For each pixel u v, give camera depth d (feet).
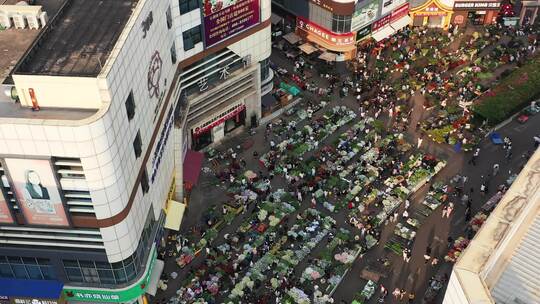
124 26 197.67
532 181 162.71
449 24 377.30
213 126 292.81
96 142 170.60
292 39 360.48
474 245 144.97
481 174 283.79
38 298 201.16
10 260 201.36
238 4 269.23
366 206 265.34
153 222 228.43
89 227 190.80
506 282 151.43
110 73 172.96
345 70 347.56
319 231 254.06
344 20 329.72
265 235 251.19
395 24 365.61
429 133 303.68
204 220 260.62
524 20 382.42
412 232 253.65
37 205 185.57
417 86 332.80
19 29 217.97
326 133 302.86
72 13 205.87
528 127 311.88
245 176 278.87
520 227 163.02
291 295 228.84
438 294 230.48
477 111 313.12
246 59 289.74
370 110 318.04
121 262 199.93
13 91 181.06
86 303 212.23
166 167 242.58
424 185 277.03
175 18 244.83
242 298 228.84
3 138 169.89
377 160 286.46
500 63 352.08
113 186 182.60
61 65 180.14
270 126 307.99
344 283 237.04
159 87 227.20
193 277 236.02
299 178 278.87
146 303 223.71
